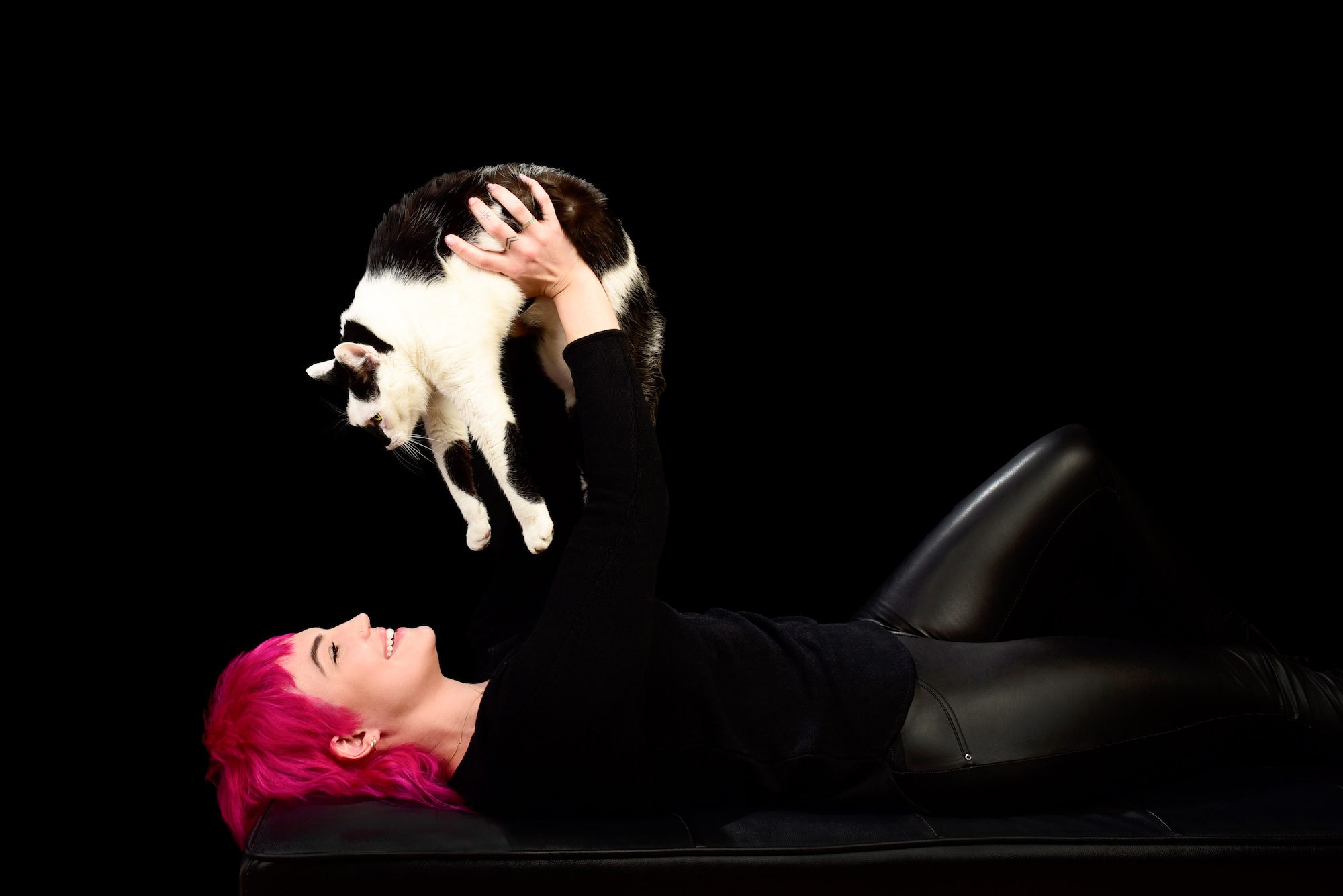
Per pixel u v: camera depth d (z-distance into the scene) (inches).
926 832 70.1
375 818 68.7
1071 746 73.3
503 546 78.7
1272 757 80.7
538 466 79.2
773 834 69.1
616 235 76.3
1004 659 76.2
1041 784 73.3
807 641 76.1
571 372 68.1
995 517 82.6
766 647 74.6
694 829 69.7
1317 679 80.7
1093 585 85.5
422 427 85.7
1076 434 83.7
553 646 64.7
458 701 75.0
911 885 69.1
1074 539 82.9
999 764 72.5
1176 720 75.5
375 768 73.4
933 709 73.6
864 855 68.8
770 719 72.4
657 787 71.4
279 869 64.9
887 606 82.8
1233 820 72.1
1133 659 76.7
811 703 73.0
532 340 79.4
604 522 65.6
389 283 75.1
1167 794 76.5
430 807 71.5
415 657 74.0
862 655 75.1
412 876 65.6
